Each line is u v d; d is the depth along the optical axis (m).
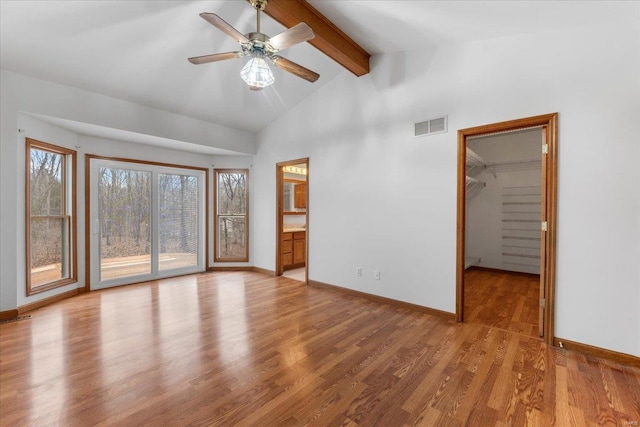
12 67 3.17
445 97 3.24
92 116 3.74
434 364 2.33
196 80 3.82
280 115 5.14
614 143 2.37
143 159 4.87
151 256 5.03
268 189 5.47
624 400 1.90
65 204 4.13
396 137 3.65
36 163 3.72
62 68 3.26
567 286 2.57
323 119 4.48
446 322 3.18
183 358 2.40
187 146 5.00
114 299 3.94
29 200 3.52
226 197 5.90
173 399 1.90
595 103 2.43
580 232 2.51
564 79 2.56
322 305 3.71
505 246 5.66
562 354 2.49
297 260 6.13
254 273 5.57
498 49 2.89
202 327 3.02
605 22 2.38
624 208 2.34
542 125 2.73
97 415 1.75
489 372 2.22
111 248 4.60
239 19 2.94
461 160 3.14
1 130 3.21
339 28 3.24
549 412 1.79
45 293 3.71
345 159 4.21
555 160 2.60
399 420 1.73
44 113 3.41
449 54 3.21
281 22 2.78
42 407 1.82
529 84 2.73
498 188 5.72
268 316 3.34
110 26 2.76
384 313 3.43
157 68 3.47
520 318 3.28
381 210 3.81
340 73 4.21
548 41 2.63
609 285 2.40
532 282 4.92
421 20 2.81
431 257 3.38
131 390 1.99
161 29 2.90
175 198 5.34
